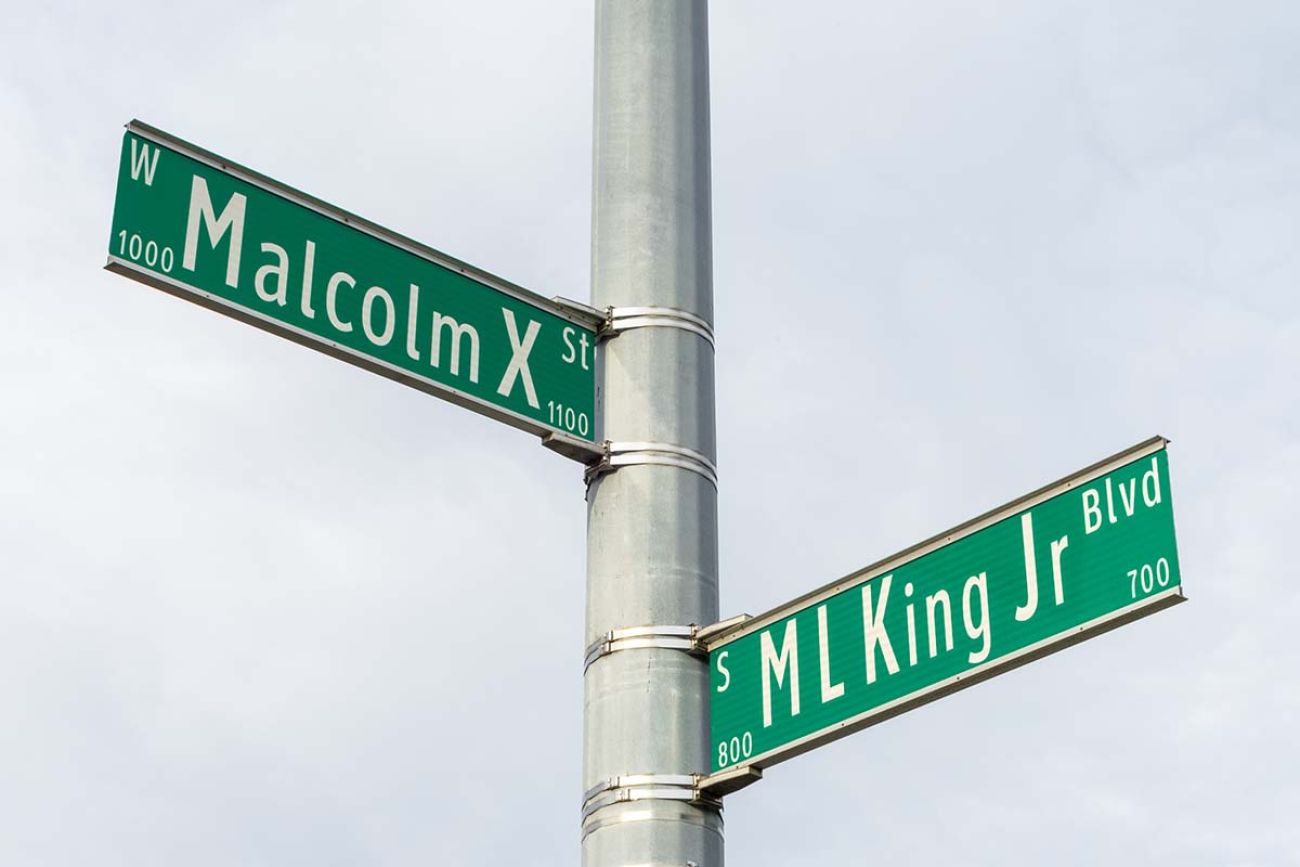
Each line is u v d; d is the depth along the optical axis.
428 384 9.33
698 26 10.71
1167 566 8.19
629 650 9.32
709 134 10.57
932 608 8.86
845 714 8.88
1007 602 8.63
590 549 9.62
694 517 9.62
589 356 9.89
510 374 9.59
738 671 9.28
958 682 8.63
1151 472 8.38
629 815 9.01
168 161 9.04
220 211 9.09
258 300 9.04
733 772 9.08
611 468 9.67
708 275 10.21
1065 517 8.59
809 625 9.17
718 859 9.09
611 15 10.66
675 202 10.20
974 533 8.85
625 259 10.06
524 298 9.77
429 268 9.55
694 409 9.84
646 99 10.40
